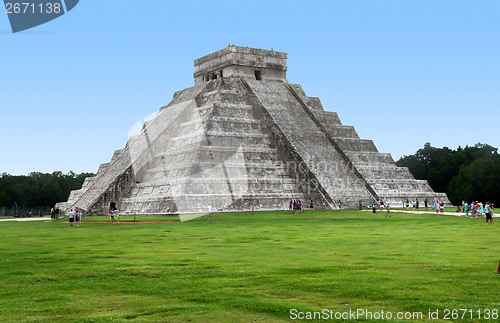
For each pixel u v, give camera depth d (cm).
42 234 3825
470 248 2647
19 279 1980
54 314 1549
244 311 1553
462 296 1673
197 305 1612
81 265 2245
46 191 12612
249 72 8844
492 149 11838
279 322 1468
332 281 1859
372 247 2727
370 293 1708
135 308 1597
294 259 2317
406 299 1645
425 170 13100
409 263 2188
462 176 10125
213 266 2148
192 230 3928
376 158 8625
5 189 12362
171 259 2355
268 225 4328
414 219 4938
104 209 7006
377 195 7669
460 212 6350
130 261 2317
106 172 7631
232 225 4375
